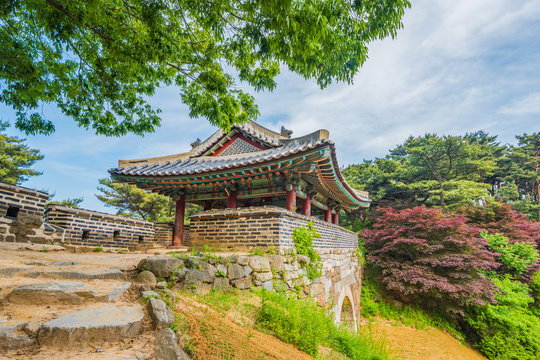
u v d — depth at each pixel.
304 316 5.51
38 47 7.05
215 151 14.52
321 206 16.14
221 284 5.55
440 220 17.64
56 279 3.95
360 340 7.86
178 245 12.89
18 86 7.07
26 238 8.67
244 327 4.20
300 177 10.86
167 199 31.41
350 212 31.86
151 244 14.70
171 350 2.57
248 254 6.98
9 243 7.15
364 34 4.96
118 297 3.56
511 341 15.09
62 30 5.66
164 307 3.23
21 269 4.02
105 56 6.72
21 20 6.56
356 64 5.33
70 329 2.52
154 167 13.38
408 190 31.98
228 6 4.68
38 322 2.67
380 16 4.70
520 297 16.50
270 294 5.90
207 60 6.49
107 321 2.76
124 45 6.00
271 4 3.92
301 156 8.99
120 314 2.98
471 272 17.06
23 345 2.36
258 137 13.02
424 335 15.34
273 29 4.61
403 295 18.33
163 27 5.67
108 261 5.98
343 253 13.27
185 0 4.87
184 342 2.85
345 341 6.51
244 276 6.08
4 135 25.89
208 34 6.33
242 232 8.14
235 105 7.04
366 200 18.16
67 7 5.23
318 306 7.86
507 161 42.97
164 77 7.25
